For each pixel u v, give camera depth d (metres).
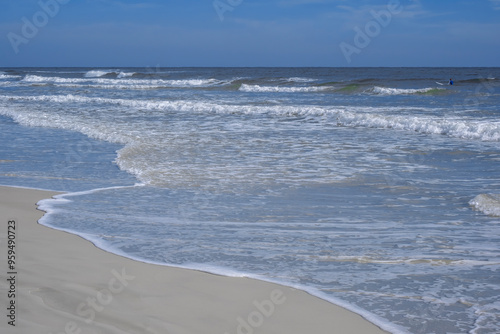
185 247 4.73
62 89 36.84
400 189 7.41
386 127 14.70
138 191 7.24
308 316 3.24
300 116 17.66
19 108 20.73
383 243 4.92
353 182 7.86
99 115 18.06
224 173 8.48
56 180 7.99
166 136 12.62
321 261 4.38
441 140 12.23
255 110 19.08
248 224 5.60
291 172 8.57
